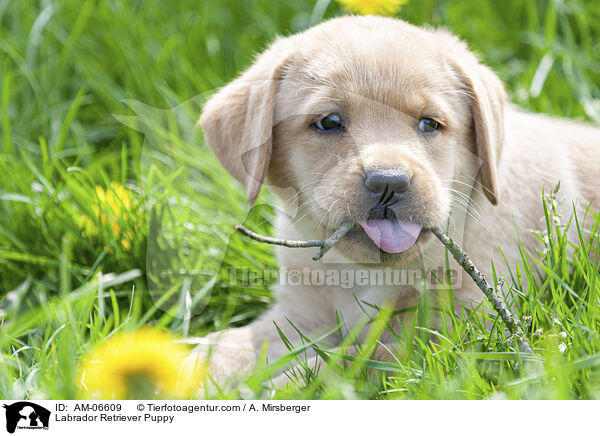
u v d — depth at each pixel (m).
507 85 5.94
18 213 4.92
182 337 4.00
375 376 3.48
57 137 5.68
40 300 4.36
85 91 6.11
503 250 4.11
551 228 4.16
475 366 3.28
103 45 6.27
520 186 4.30
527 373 3.16
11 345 3.82
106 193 5.00
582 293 3.74
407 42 3.97
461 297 3.94
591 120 5.65
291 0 6.73
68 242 4.65
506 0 6.68
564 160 4.66
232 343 4.11
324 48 3.95
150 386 3.26
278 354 4.01
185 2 6.63
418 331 3.78
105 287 4.38
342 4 6.32
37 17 6.38
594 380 3.08
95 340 3.69
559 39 6.44
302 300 4.31
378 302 4.06
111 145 5.79
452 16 6.42
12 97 5.96
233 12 6.69
